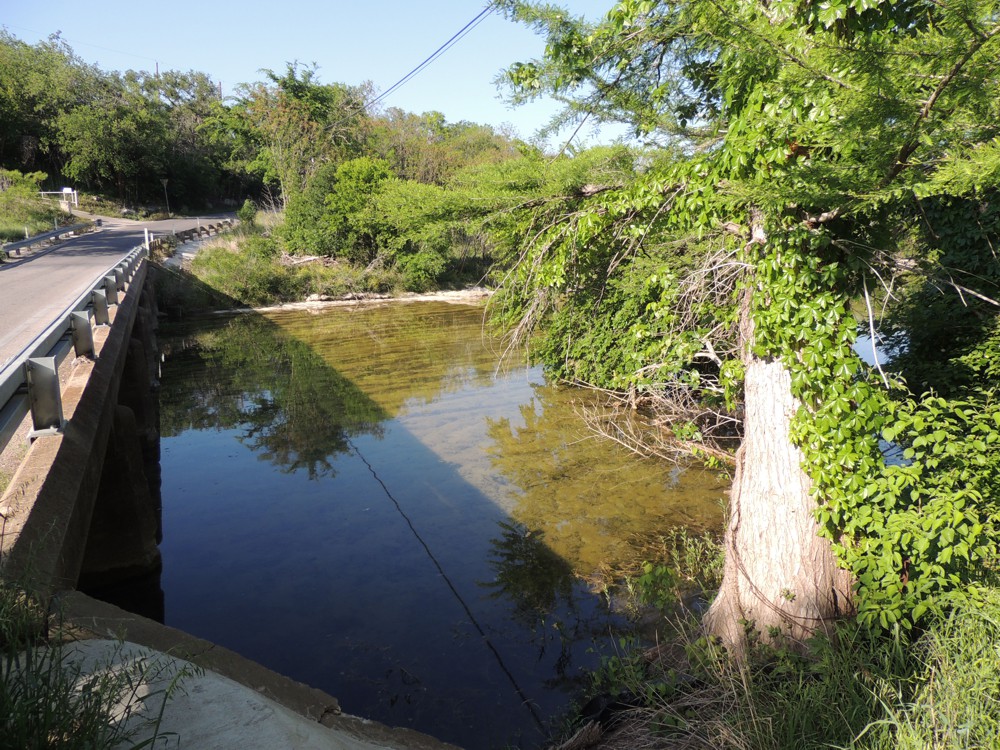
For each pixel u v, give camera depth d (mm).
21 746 2033
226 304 29453
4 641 2707
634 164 6180
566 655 5887
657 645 5574
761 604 5016
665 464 10281
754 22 3832
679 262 7414
